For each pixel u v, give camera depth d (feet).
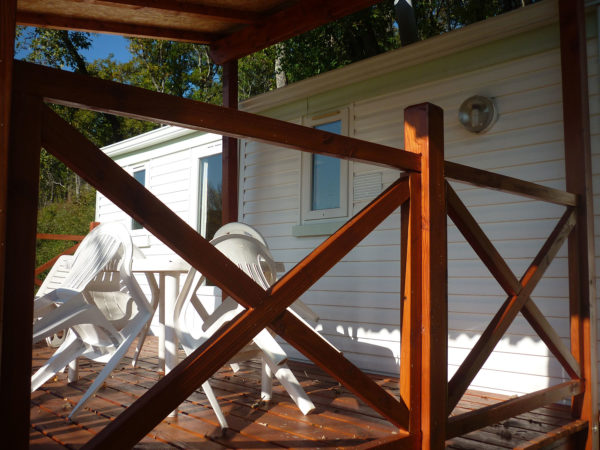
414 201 6.25
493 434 8.23
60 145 3.67
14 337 3.36
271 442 7.20
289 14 13.32
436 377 6.00
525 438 7.98
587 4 10.65
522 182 8.21
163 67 72.13
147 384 10.81
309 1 12.79
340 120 15.31
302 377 12.19
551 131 11.23
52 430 7.73
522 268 11.49
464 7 44.98
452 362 12.42
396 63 13.79
